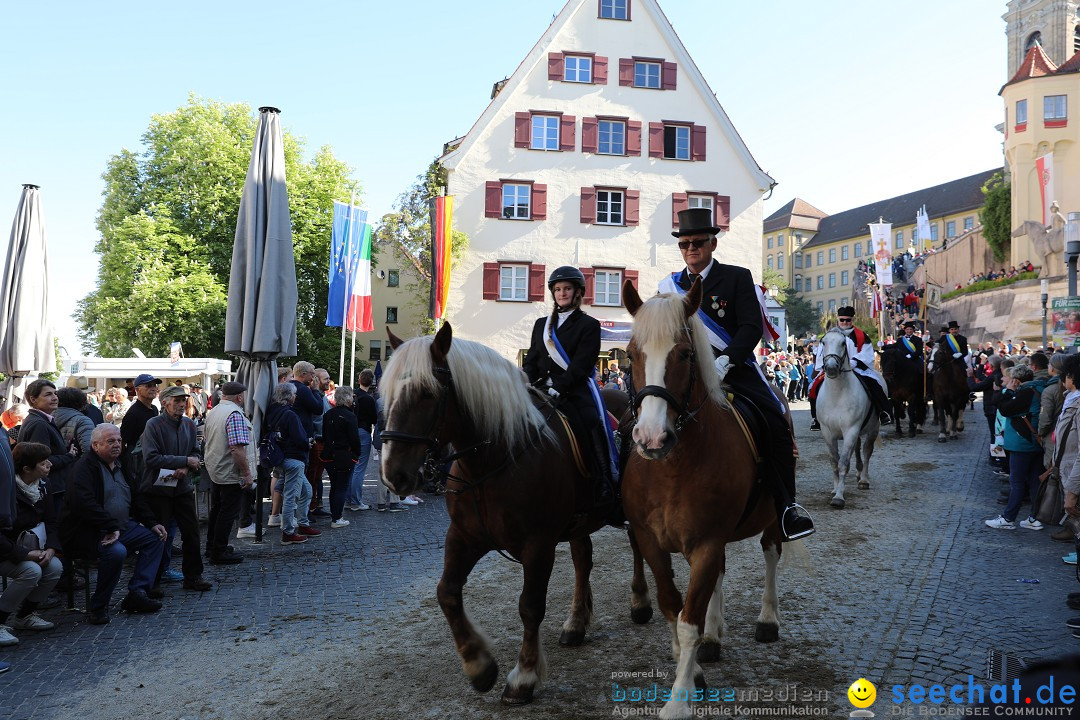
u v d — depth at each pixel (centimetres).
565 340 463
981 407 2108
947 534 782
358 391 1066
